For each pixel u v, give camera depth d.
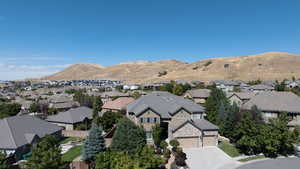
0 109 67.00
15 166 28.36
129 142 33.19
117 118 51.50
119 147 33.12
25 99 113.19
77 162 29.86
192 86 125.44
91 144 32.56
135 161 27.67
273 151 36.53
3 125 38.28
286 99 52.59
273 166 32.09
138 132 34.69
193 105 53.50
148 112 45.84
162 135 47.75
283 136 35.16
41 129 43.19
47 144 26.81
